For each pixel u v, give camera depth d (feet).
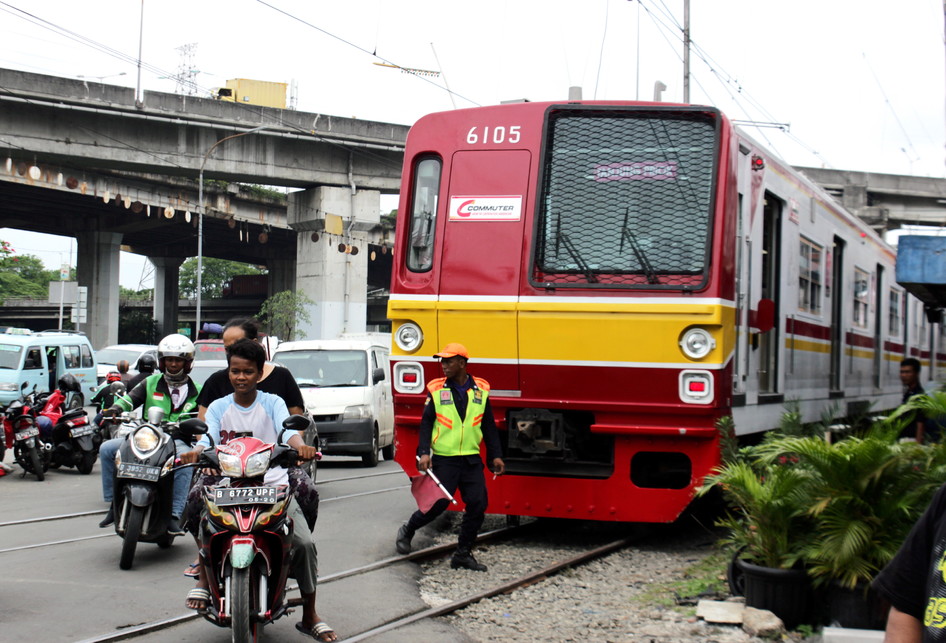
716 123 28.45
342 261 147.95
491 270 28.89
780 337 35.35
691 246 27.84
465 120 29.99
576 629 21.08
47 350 82.38
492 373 28.81
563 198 28.89
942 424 28.22
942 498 8.42
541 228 28.81
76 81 115.85
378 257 213.46
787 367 36.37
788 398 36.42
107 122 120.78
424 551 28.04
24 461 46.42
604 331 27.81
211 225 187.93
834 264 46.37
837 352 46.26
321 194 141.38
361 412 52.08
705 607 22.08
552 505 29.25
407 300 29.58
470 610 22.57
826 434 27.73
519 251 28.78
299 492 19.67
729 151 28.43
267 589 17.81
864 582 20.24
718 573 25.96
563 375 28.19
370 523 33.17
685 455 29.32
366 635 20.16
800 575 20.99
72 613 21.22
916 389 41.27
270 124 128.16
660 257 27.94
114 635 19.34
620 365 27.71
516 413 28.81
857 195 171.63
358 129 137.49
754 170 31.99
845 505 20.56
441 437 26.71
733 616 21.35
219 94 162.91
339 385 53.42
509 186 29.22
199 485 19.35
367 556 27.71
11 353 79.25
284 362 54.95
